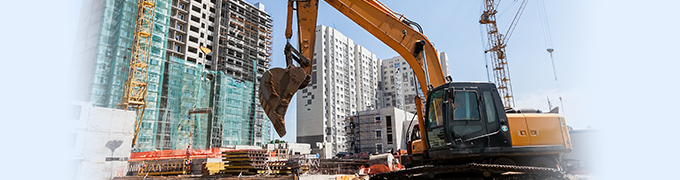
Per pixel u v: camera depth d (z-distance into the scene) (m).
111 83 53.78
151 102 62.03
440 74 11.26
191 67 71.00
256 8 106.56
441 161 9.80
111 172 25.11
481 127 9.12
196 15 83.12
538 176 8.84
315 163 28.03
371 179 10.47
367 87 147.50
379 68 161.00
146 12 63.97
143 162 28.02
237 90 81.19
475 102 9.33
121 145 26.39
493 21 74.06
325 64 129.38
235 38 93.38
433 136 9.54
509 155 9.17
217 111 74.56
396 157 24.67
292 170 23.50
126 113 27.28
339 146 120.81
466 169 8.92
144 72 61.03
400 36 11.30
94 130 25.02
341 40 138.62
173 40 75.50
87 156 24.27
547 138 9.43
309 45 9.96
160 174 26.91
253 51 100.00
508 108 10.84
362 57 148.88
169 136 64.75
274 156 29.56
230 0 96.00
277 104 9.06
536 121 9.60
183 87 68.19
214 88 76.12
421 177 9.96
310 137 120.44
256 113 89.44
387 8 11.87
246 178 19.83
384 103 156.75
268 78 9.30
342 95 130.75
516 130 9.38
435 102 9.69
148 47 61.62
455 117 9.13
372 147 75.69
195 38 81.88
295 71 9.23
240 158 23.53
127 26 58.53
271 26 111.19
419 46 11.18
